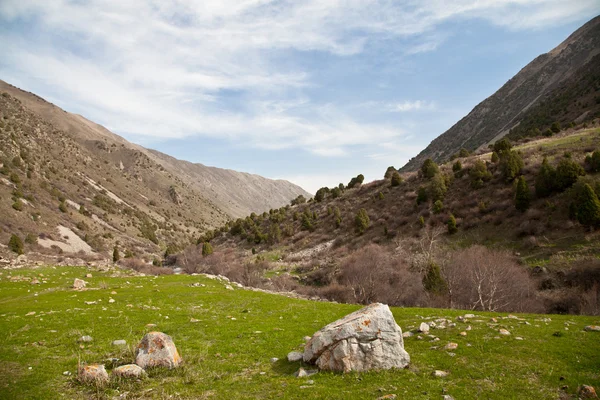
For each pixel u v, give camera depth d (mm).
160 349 11258
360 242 69375
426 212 67750
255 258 79812
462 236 53938
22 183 115250
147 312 19375
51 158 174375
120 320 17328
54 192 129500
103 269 41688
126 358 11750
